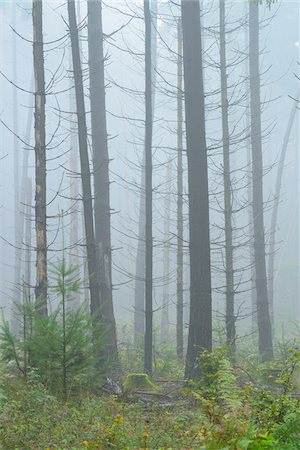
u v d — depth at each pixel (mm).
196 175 15047
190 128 15227
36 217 15070
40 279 14664
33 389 10961
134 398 12266
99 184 19641
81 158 15938
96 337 12680
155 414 10492
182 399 12203
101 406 10797
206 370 11594
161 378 16922
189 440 8094
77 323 11586
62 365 11664
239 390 9234
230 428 7031
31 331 12000
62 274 11812
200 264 14781
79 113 16031
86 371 11953
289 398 8695
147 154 17984
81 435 8672
